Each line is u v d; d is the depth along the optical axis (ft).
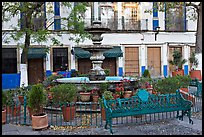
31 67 76.59
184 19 90.12
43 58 77.15
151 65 86.74
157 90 33.83
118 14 84.99
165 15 88.43
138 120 28.02
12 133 24.08
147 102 25.80
